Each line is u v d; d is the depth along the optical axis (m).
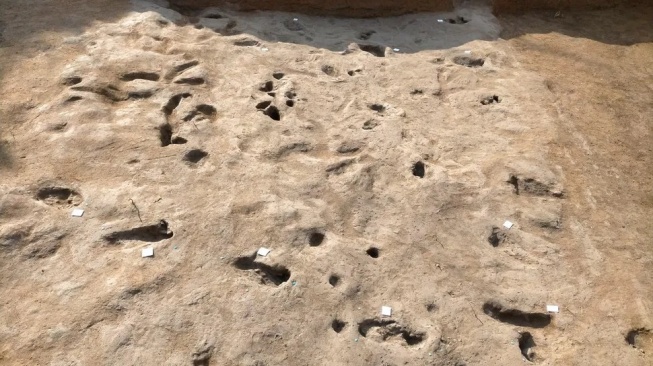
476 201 3.64
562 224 3.58
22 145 3.73
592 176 3.94
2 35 4.66
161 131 3.97
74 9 5.08
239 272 3.14
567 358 2.90
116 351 2.74
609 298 3.17
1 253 3.10
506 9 5.86
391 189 3.67
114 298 2.93
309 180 3.67
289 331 2.87
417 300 3.07
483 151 4.05
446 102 4.50
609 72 5.07
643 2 6.19
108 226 3.27
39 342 2.75
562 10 6.02
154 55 4.62
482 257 3.32
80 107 4.02
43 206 3.36
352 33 5.27
